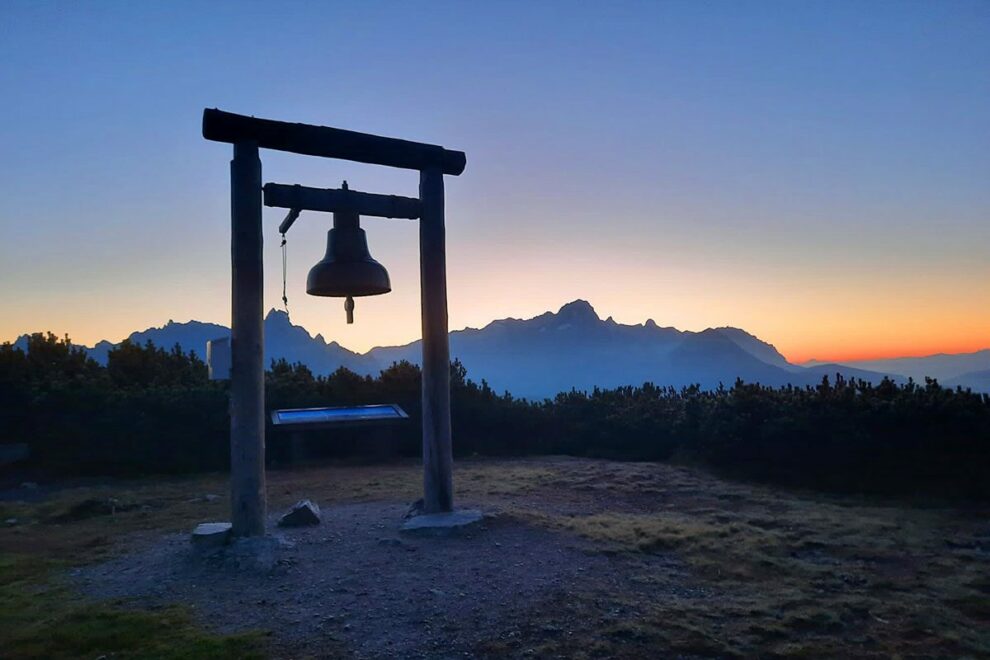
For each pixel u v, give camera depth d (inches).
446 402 331.9
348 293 315.3
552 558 272.1
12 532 343.9
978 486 420.8
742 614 217.9
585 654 188.9
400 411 611.5
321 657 185.9
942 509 386.9
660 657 188.1
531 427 672.4
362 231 317.4
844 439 484.4
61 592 242.7
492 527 312.3
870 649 194.9
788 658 188.7
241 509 283.3
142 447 555.5
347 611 216.8
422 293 335.0
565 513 367.6
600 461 592.1
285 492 444.8
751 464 511.8
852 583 253.1
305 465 581.9
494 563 264.4
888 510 384.2
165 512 393.1
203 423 579.8
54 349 657.6
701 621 211.8
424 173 334.0
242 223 289.3
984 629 210.4
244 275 287.9
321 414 595.2
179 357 717.9
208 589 238.7
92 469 543.2
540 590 235.8
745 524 345.1
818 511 380.2
